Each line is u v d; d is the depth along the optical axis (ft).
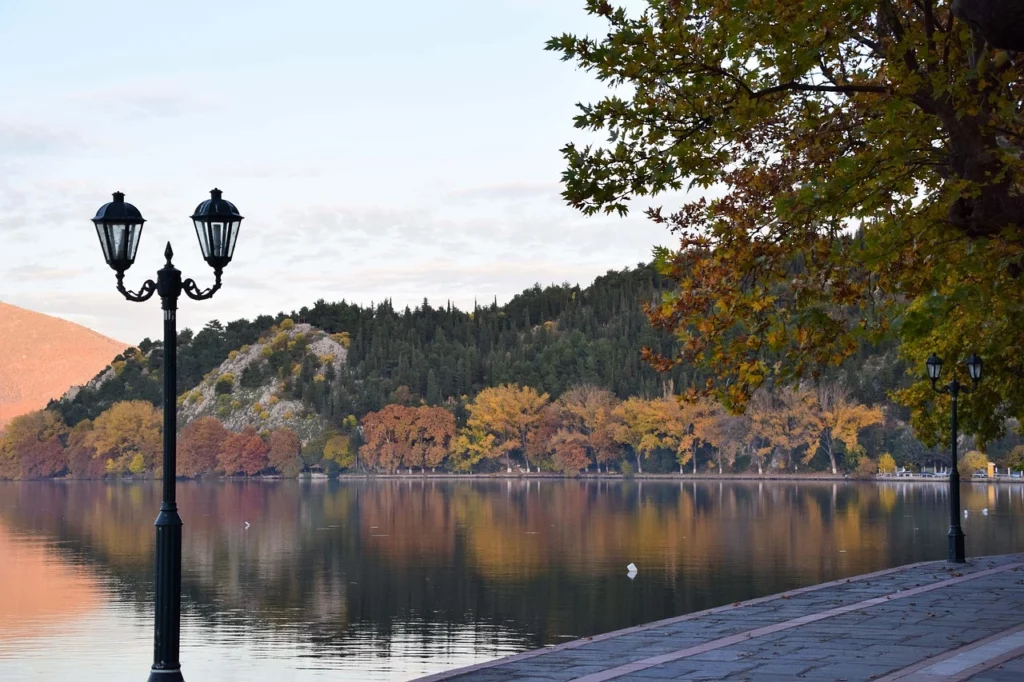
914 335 63.00
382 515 525.75
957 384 132.46
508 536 399.24
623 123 59.77
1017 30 41.86
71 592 281.95
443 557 341.62
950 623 75.56
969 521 399.03
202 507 621.31
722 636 73.36
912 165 60.85
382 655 193.67
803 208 64.08
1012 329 105.91
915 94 56.95
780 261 71.46
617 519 457.68
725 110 59.00
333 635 215.72
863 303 72.43
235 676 176.86
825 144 66.95
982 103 56.18
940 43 58.49
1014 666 55.83
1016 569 119.03
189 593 277.64
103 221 49.80
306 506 612.70
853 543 335.88
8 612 247.29
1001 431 160.76
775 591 247.29
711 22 60.49
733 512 475.72
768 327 71.67
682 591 252.01
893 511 456.04
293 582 295.28
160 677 48.26
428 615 236.02
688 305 72.69
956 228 59.67
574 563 313.73
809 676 56.18
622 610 231.09
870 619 78.59
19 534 466.70
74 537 452.76
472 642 204.33
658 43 58.65
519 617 228.22
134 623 232.12
